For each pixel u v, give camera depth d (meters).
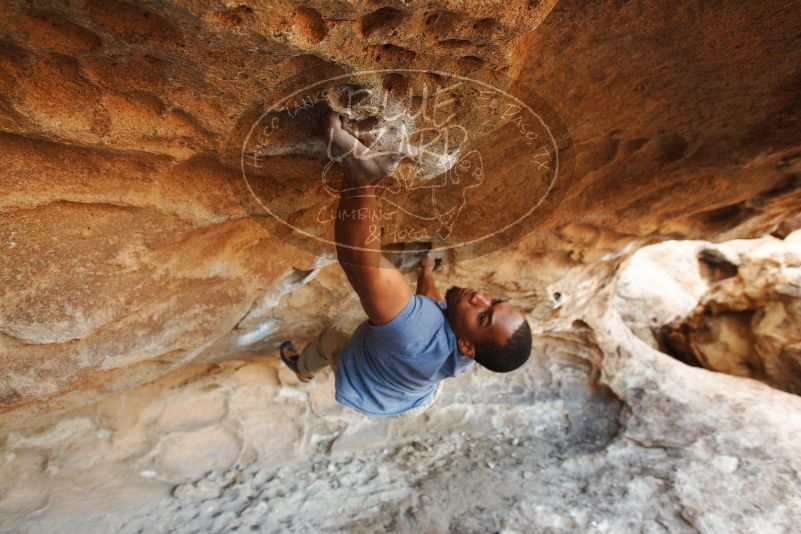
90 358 2.02
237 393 3.47
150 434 3.24
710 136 2.29
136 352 2.12
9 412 2.16
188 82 1.19
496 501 3.42
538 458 3.83
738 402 4.21
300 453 3.59
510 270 3.21
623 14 1.56
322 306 2.93
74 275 1.74
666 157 2.46
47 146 1.37
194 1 0.93
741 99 2.04
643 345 4.77
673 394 4.24
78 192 1.52
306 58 1.15
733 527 3.21
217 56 1.10
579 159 2.35
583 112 1.97
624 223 3.08
